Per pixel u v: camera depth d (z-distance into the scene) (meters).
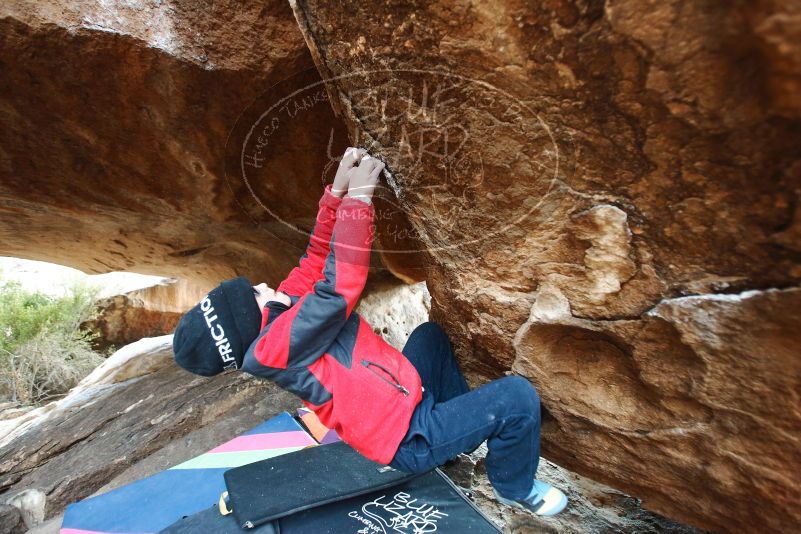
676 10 0.71
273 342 1.22
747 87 0.73
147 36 1.52
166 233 2.87
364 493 1.67
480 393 1.36
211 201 2.33
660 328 1.15
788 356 0.96
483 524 1.56
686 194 0.94
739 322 0.99
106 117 1.78
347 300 1.21
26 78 1.59
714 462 1.22
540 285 1.34
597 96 0.90
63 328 5.89
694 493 1.35
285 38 1.56
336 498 1.62
